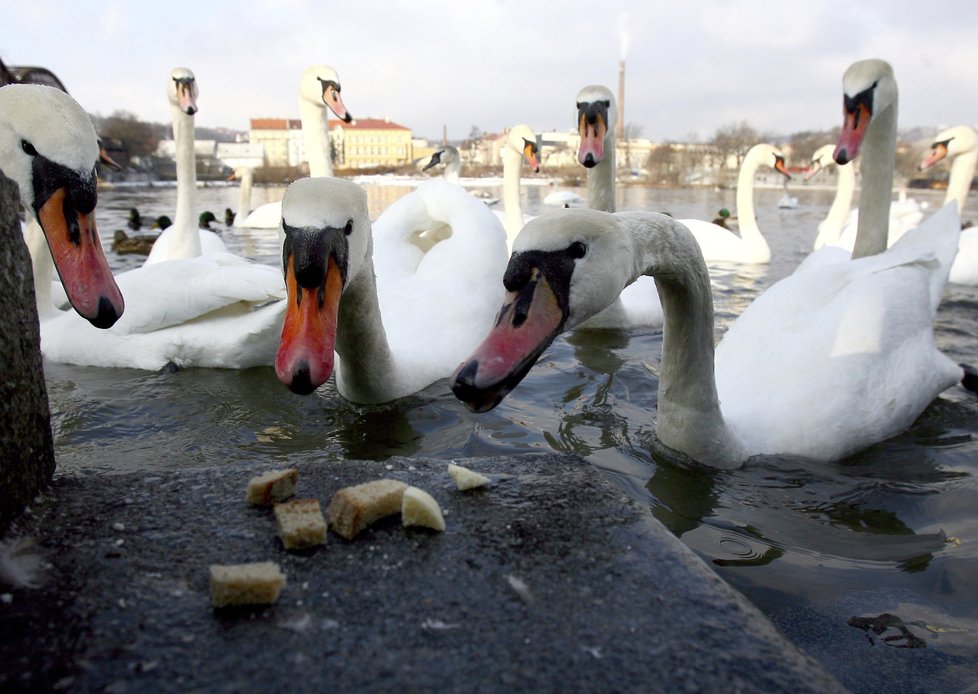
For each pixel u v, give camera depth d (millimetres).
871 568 441
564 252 414
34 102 509
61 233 506
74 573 321
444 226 1066
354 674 266
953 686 343
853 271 735
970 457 604
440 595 311
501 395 386
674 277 528
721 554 454
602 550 346
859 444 613
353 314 649
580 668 271
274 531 358
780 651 283
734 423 607
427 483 414
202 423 659
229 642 280
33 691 255
